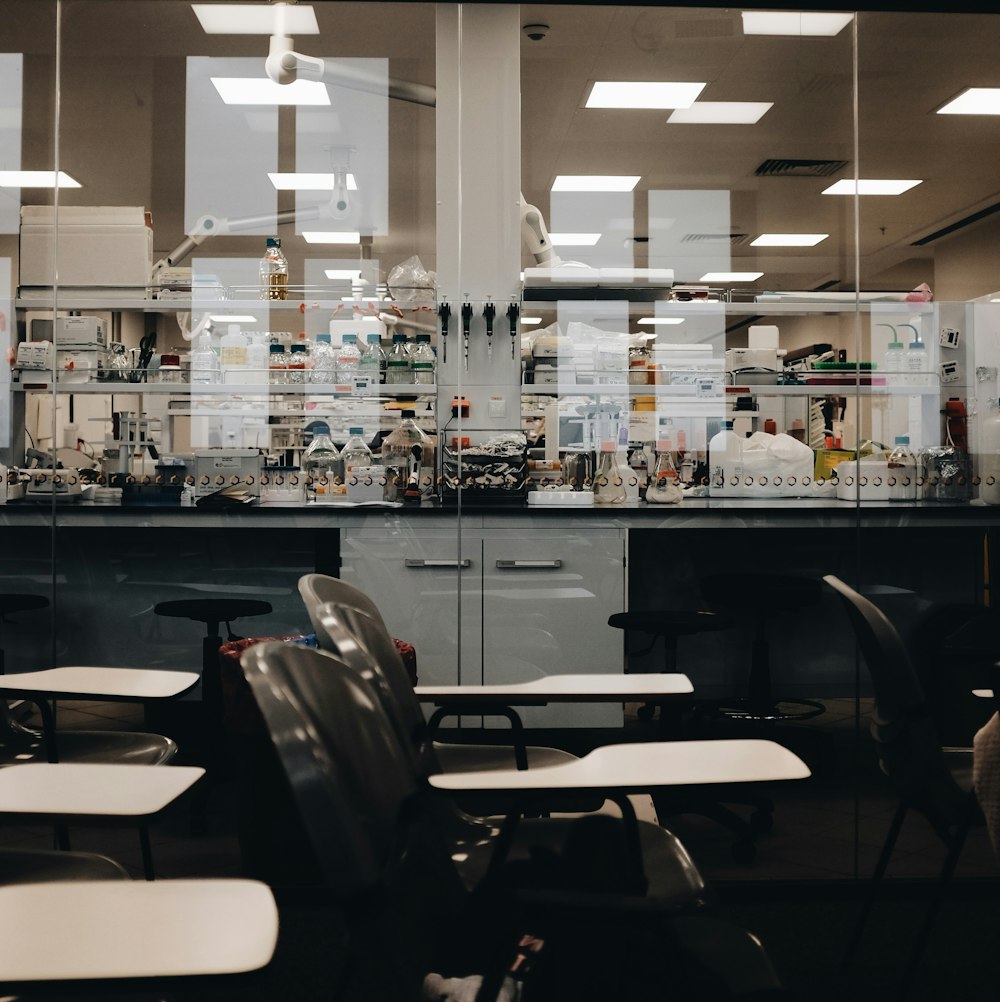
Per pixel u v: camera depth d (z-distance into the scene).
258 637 2.57
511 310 3.10
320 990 1.79
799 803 2.42
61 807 0.93
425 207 3.64
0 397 2.95
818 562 2.62
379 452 3.02
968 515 2.65
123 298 3.19
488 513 2.60
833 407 3.05
